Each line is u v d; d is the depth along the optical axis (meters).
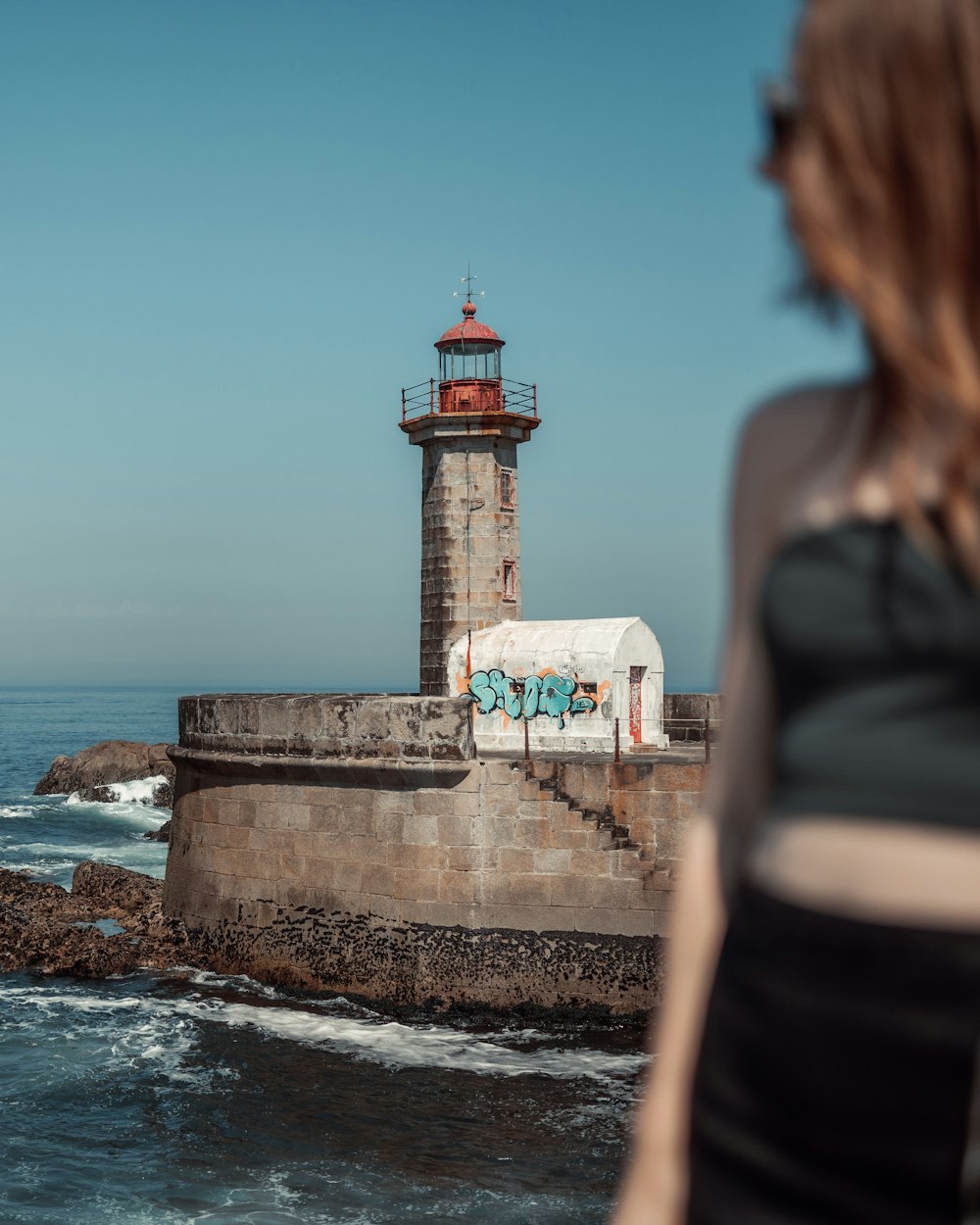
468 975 22.77
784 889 0.92
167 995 24.27
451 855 23.03
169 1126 17.70
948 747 0.86
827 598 0.91
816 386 1.02
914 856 0.85
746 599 1.04
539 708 31.44
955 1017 0.81
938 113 0.86
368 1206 15.19
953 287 0.86
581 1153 16.80
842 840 0.88
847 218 0.90
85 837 53.88
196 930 26.30
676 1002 1.06
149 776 70.62
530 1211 15.08
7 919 27.48
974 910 0.83
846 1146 0.82
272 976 24.75
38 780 87.06
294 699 25.80
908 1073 0.81
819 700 0.92
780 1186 0.85
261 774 25.33
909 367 0.87
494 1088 19.30
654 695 32.06
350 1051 21.06
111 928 29.30
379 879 23.62
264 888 25.14
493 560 36.91
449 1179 16.02
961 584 0.85
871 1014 0.83
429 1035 21.89
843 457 0.95
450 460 37.00
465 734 23.17
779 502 1.00
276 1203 15.25
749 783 1.03
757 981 0.90
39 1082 19.38
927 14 0.87
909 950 0.83
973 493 0.85
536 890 22.62
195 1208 15.07
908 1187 0.80
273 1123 17.88
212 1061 20.50
